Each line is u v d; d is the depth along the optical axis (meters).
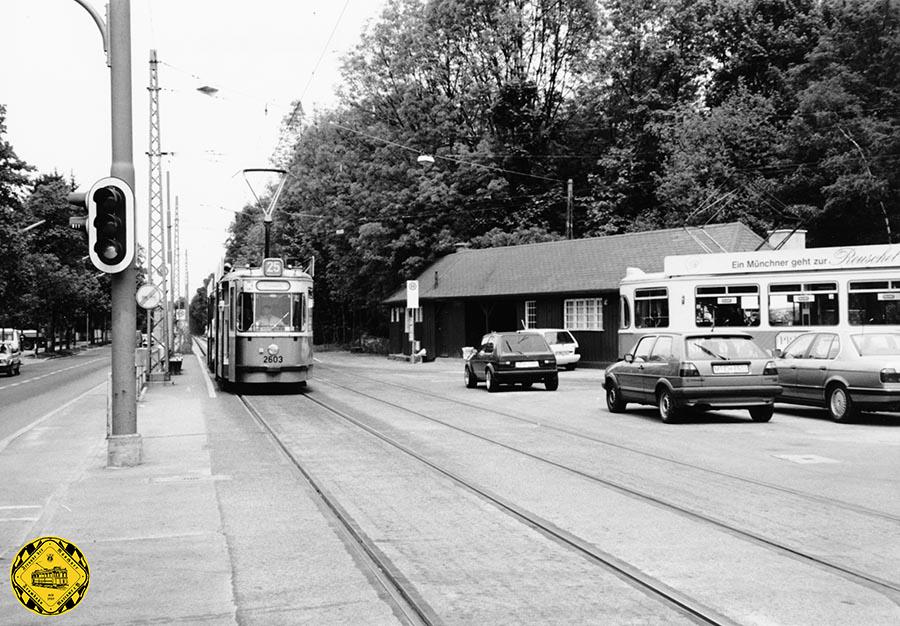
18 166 44.81
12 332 50.59
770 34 49.16
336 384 30.09
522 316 41.75
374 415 19.31
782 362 18.97
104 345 122.62
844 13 41.38
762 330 25.52
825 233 42.47
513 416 18.94
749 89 50.19
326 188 57.09
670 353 17.36
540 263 42.25
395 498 9.85
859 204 40.03
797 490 10.12
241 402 23.12
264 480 11.12
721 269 26.47
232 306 26.11
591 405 21.59
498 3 51.00
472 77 51.97
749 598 6.03
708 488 10.28
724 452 13.27
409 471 11.72
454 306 47.88
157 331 33.88
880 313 23.50
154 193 32.78
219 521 8.73
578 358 37.25
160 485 10.77
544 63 52.72
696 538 7.83
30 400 26.39
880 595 6.09
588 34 51.75
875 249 23.66
